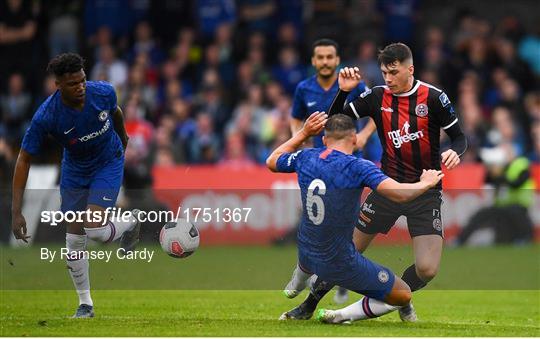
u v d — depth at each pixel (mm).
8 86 68312
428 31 73000
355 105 30531
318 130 28406
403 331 27344
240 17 72188
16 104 65812
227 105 66062
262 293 38000
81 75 28656
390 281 27875
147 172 56062
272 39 71812
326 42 36250
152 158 58281
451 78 68750
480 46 70312
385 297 27922
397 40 72125
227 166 60781
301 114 37406
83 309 30656
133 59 69312
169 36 73812
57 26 69688
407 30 72312
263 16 72000
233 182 58000
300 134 28500
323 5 72750
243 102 65938
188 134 62125
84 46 70000
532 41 74062
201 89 67125
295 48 70500
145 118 63188
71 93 28766
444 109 29750
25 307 33250
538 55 73625
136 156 55812
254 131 62969
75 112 29406
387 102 30156
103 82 30188
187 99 67250
